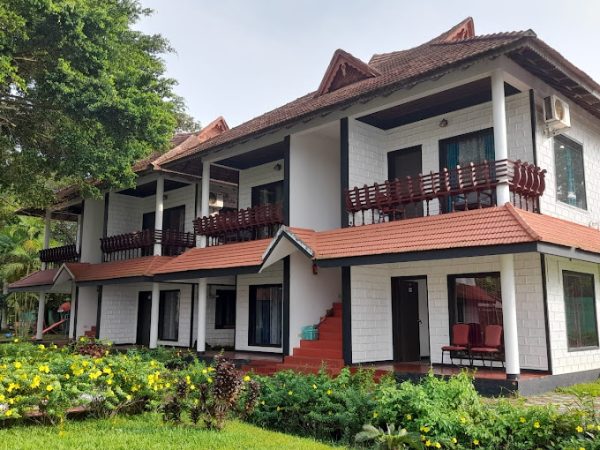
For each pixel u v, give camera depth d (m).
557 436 5.77
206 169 17.00
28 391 6.48
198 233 17.02
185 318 19.41
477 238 9.52
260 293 16.72
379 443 6.01
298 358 13.10
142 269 17.86
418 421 6.12
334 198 15.40
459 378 7.02
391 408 6.47
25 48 11.41
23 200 15.91
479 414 6.32
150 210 22.36
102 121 11.91
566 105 11.69
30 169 14.13
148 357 12.88
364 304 12.56
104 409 7.29
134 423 7.00
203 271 15.26
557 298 11.00
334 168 15.55
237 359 14.89
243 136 14.43
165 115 12.76
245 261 14.08
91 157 12.20
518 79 10.72
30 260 30.08
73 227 35.84
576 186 12.81
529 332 10.72
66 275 21.52
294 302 13.75
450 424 6.02
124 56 13.59
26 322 30.09
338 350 12.61
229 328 19.48
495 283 11.41
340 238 12.45
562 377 10.46
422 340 14.16
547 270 10.82
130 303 21.48
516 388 9.33
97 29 11.64
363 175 13.34
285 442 6.36
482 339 11.26
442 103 12.44
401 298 13.38
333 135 15.07
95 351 10.35
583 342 11.69
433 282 12.44
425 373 10.68
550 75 11.09
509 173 10.07
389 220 12.30
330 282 14.72
